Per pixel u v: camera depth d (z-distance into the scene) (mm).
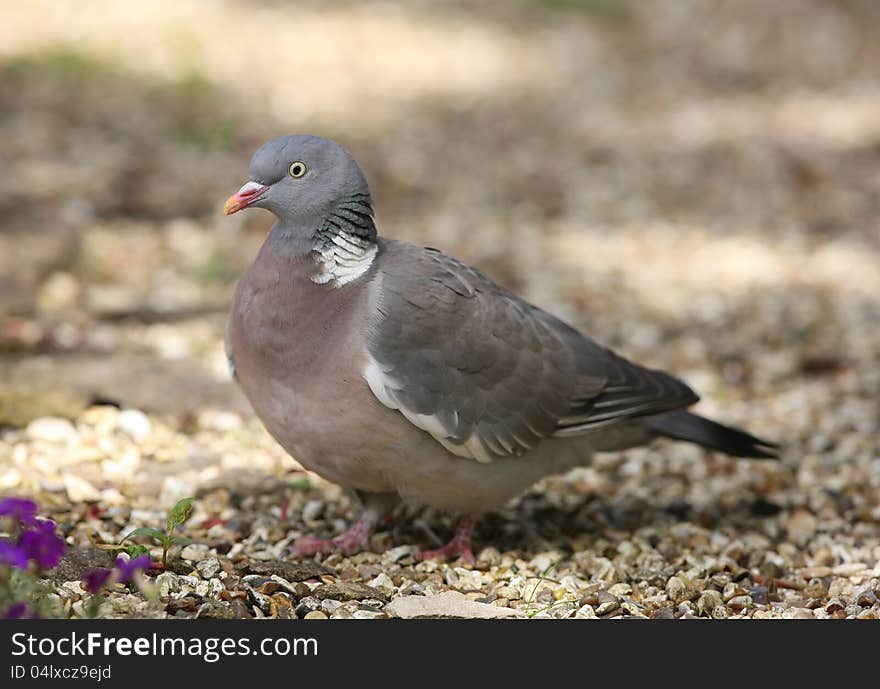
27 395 11039
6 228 15961
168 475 10062
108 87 22875
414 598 7996
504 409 8695
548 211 18969
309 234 8289
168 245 16250
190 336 13414
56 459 10078
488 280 9078
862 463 11141
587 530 9820
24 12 26938
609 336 14438
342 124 22609
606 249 17422
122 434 10750
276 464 10438
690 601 8383
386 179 19891
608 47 29766
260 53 26422
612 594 8266
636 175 20891
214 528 9203
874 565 9148
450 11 31484
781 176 20875
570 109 24766
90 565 7977
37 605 7016
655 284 16125
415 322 8328
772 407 12625
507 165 21094
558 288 15812
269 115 22625
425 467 8547
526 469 9055
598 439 9555
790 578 8961
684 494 10578
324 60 26484
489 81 26281
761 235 18188
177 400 11508
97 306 14086
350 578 8523
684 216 19016
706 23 32250
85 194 17609
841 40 30953
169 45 25891
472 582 8625
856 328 14742
